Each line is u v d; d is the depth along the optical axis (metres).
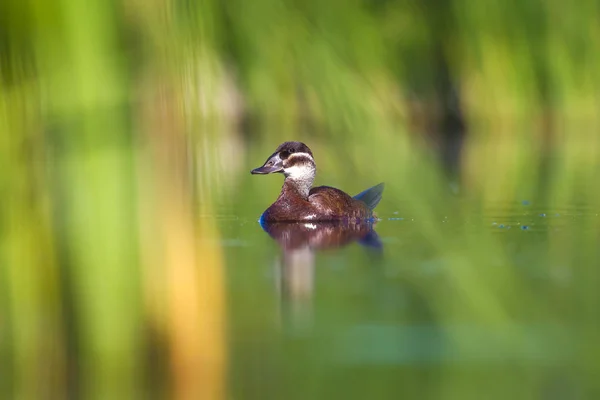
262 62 14.41
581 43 32.81
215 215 18.91
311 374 8.20
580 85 33.38
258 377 8.05
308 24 13.53
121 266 11.40
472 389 7.73
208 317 9.92
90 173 11.27
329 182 24.67
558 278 11.50
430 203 20.52
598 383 7.81
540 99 33.28
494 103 32.66
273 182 25.48
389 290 11.36
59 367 7.96
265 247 14.99
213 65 13.86
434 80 30.89
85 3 8.45
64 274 10.41
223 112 26.47
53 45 8.42
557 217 18.17
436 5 30.23
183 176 24.91
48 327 8.66
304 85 13.52
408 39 28.52
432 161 25.23
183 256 13.20
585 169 26.62
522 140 33.38
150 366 7.98
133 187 12.02
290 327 9.73
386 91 15.34
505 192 22.09
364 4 17.50
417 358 8.62
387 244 15.20
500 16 31.62
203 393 7.68
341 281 11.95
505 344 8.61
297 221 18.33
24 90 8.63
